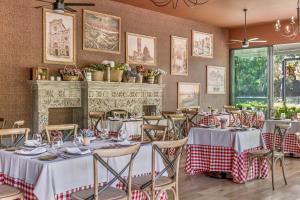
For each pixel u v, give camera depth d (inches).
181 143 144.3
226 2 359.6
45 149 144.0
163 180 147.8
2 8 282.0
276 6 375.9
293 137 297.4
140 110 364.8
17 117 292.7
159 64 409.4
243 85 502.0
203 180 228.2
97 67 327.9
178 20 431.2
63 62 320.5
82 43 335.6
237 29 496.7
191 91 448.1
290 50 463.8
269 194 198.2
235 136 218.8
